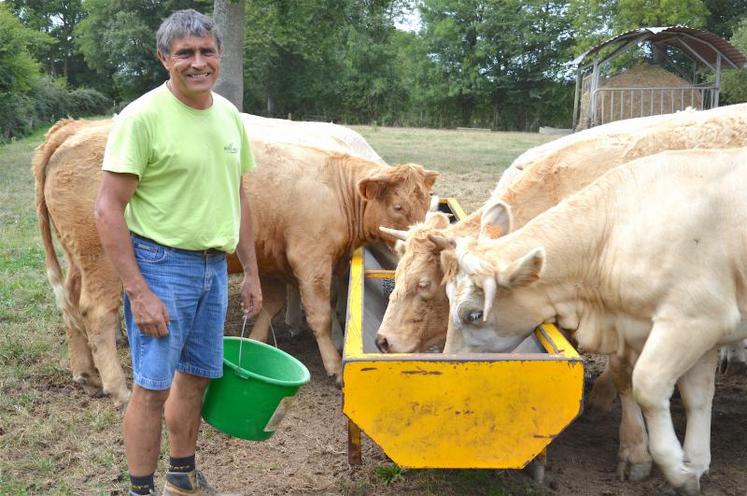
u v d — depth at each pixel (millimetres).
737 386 5844
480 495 4066
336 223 5875
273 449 4660
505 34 58625
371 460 4496
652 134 5230
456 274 4102
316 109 61438
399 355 3578
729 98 32688
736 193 3910
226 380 3670
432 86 61500
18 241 9812
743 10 46500
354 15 22359
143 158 3260
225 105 3590
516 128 61156
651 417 3977
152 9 55844
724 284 3898
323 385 5754
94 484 4152
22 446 4574
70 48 70812
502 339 4199
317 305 5820
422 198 5895
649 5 39688
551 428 3562
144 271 3396
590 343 4297
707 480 4285
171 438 3742
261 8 21781
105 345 5141
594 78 26844
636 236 4016
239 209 3666
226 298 3693
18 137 32438
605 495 4160
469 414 3566
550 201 5180
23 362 5902
